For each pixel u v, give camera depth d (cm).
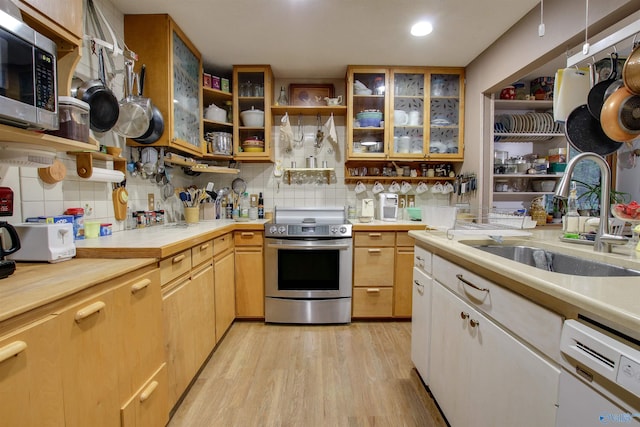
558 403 69
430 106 270
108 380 94
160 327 123
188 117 222
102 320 91
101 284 92
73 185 146
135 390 107
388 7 180
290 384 161
